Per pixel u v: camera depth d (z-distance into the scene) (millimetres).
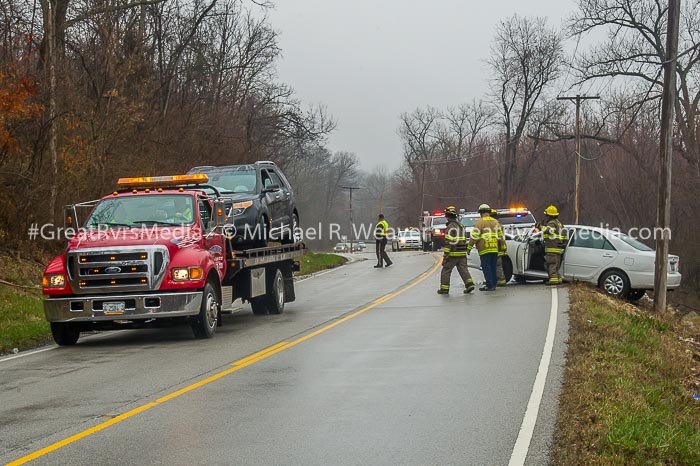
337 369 9711
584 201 60688
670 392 8930
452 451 6242
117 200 13562
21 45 21656
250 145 38656
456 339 12000
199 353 11227
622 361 10000
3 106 18578
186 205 13383
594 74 42906
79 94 23797
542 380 8859
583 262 20641
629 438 6324
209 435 6766
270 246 16719
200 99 37094
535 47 64375
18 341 12711
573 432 6602
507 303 16859
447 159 92688
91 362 10805
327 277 28000
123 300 11852
